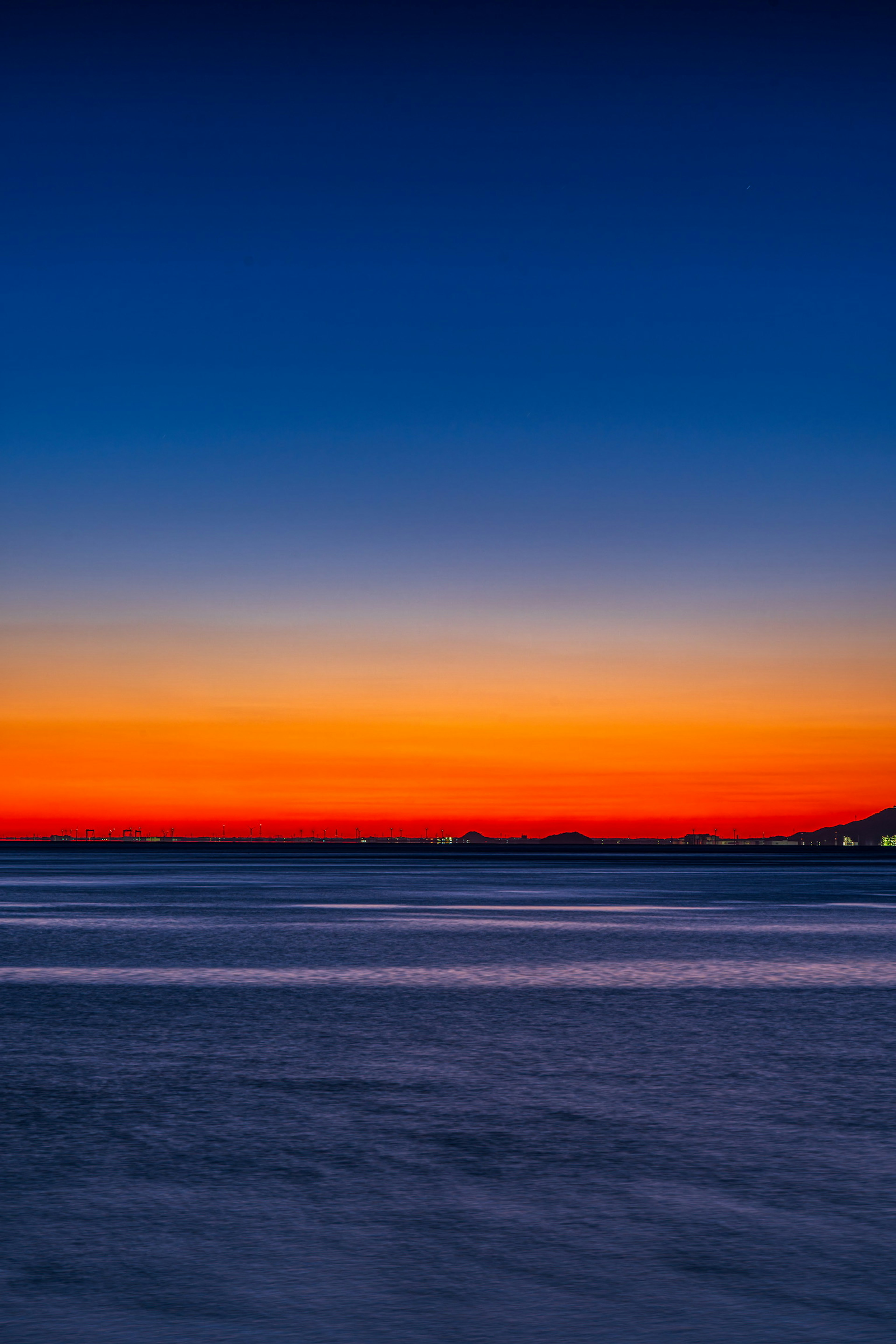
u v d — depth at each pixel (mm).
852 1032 17016
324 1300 7133
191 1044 15852
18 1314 6926
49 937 33844
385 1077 13625
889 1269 7617
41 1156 10250
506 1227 8398
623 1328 6754
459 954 28828
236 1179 9570
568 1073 13891
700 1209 8781
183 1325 6781
